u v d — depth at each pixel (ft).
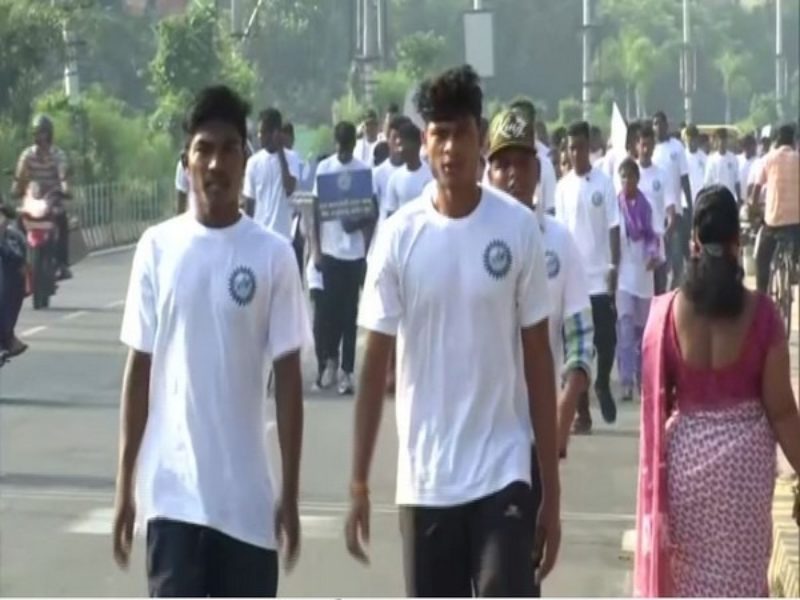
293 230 102.73
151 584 38.60
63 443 83.76
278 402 39.04
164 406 38.81
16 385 101.96
